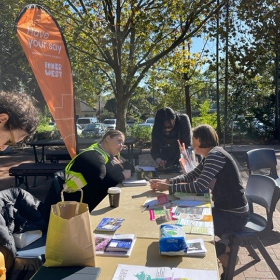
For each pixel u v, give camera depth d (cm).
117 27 1320
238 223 299
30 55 389
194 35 1422
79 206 185
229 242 298
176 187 307
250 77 1516
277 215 515
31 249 263
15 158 1315
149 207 281
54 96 415
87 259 174
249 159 489
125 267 177
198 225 236
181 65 1631
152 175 405
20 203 280
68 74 430
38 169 674
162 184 330
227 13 1330
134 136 1759
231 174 301
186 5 1248
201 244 201
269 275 336
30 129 161
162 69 1700
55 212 181
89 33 1252
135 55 1569
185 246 189
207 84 1916
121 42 1376
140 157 1098
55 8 1247
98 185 350
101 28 1216
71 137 437
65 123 431
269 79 1850
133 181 371
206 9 1312
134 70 1427
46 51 407
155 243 208
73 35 1313
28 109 159
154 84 1797
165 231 200
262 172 848
